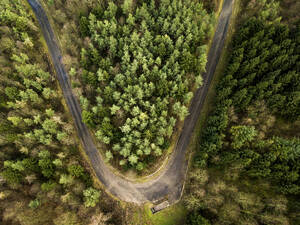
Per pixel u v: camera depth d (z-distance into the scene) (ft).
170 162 229.04
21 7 289.33
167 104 234.99
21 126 215.31
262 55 214.28
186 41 240.53
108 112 223.71
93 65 251.80
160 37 243.40
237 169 184.24
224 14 289.53
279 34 226.79
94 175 230.48
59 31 301.22
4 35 261.44
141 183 224.33
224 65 264.52
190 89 255.91
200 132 237.45
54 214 183.21
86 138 247.50
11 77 241.96
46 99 250.37
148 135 205.57
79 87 247.50
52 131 215.92
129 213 212.64
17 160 198.90
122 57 237.86
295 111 187.52
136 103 229.45
